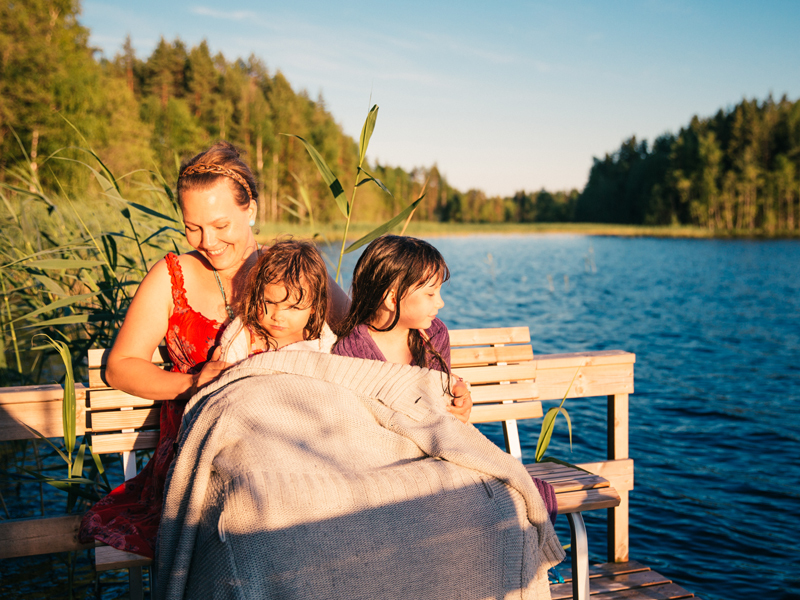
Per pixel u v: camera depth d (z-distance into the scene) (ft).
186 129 144.36
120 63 213.87
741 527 12.09
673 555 10.98
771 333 36.63
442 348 7.02
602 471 8.69
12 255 11.50
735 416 19.81
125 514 5.96
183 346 6.29
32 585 8.51
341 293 7.30
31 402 6.77
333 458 5.39
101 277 11.29
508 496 5.62
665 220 278.05
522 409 8.27
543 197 388.16
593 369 8.80
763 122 270.26
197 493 5.05
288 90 222.89
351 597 4.84
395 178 347.77
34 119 68.74
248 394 5.51
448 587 5.17
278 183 129.39
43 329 10.93
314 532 4.84
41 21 81.92
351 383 6.06
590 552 10.78
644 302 51.57
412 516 5.17
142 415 6.73
